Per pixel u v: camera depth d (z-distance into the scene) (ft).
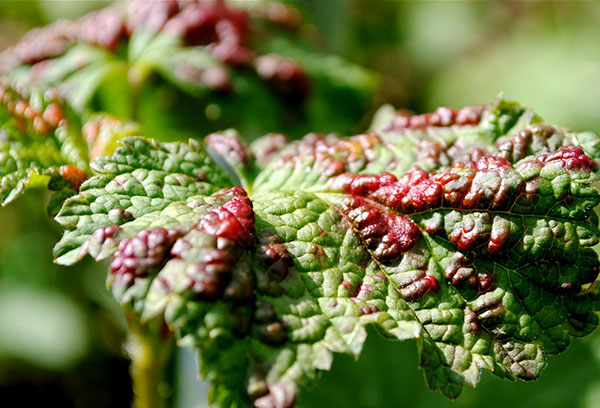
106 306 1.29
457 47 1.93
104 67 0.91
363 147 0.74
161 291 0.64
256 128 0.92
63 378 1.32
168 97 0.95
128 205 0.68
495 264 0.69
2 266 1.38
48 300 1.35
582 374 0.93
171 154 0.72
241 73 0.93
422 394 0.95
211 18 0.94
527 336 0.67
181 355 0.91
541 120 0.74
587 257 0.68
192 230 0.66
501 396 0.94
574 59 1.72
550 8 1.90
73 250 0.66
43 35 0.95
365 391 0.95
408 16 1.97
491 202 0.69
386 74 1.83
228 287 0.64
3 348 1.31
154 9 0.94
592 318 0.68
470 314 0.68
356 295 0.67
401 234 0.69
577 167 0.69
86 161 0.77
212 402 0.63
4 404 1.30
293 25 1.00
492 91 1.75
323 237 0.69
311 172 0.74
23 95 0.78
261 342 0.64
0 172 0.74
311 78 0.95
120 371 1.34
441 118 0.75
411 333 0.65
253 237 0.67
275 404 0.62
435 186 0.70
